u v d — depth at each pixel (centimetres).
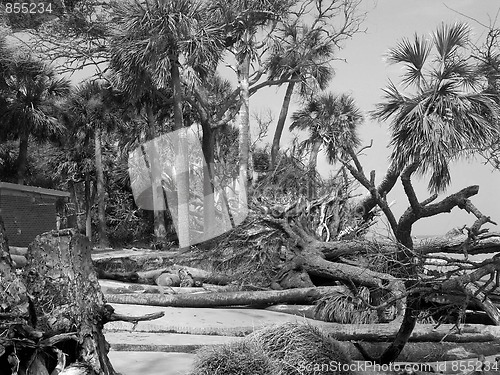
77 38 3197
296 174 1645
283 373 604
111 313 589
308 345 622
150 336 823
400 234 688
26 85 3331
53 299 566
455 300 820
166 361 696
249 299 1084
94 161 3641
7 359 530
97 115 3409
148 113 2798
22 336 534
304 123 2853
